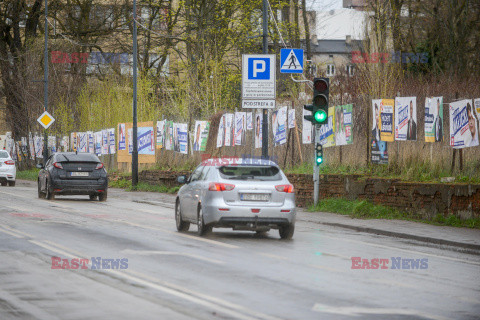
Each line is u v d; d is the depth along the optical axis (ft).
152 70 402.93
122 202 217.56
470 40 274.77
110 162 344.90
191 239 119.44
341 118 181.78
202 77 302.45
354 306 66.33
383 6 207.41
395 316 62.28
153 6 396.57
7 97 446.60
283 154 214.07
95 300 67.77
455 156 158.51
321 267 90.58
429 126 158.81
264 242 117.39
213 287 75.00
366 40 196.03
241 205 119.44
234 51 367.04
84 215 164.25
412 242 121.29
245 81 185.16
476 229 135.33
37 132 412.36
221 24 356.18
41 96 416.46
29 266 87.71
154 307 64.69
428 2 287.69
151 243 112.47
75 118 399.24
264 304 66.59
